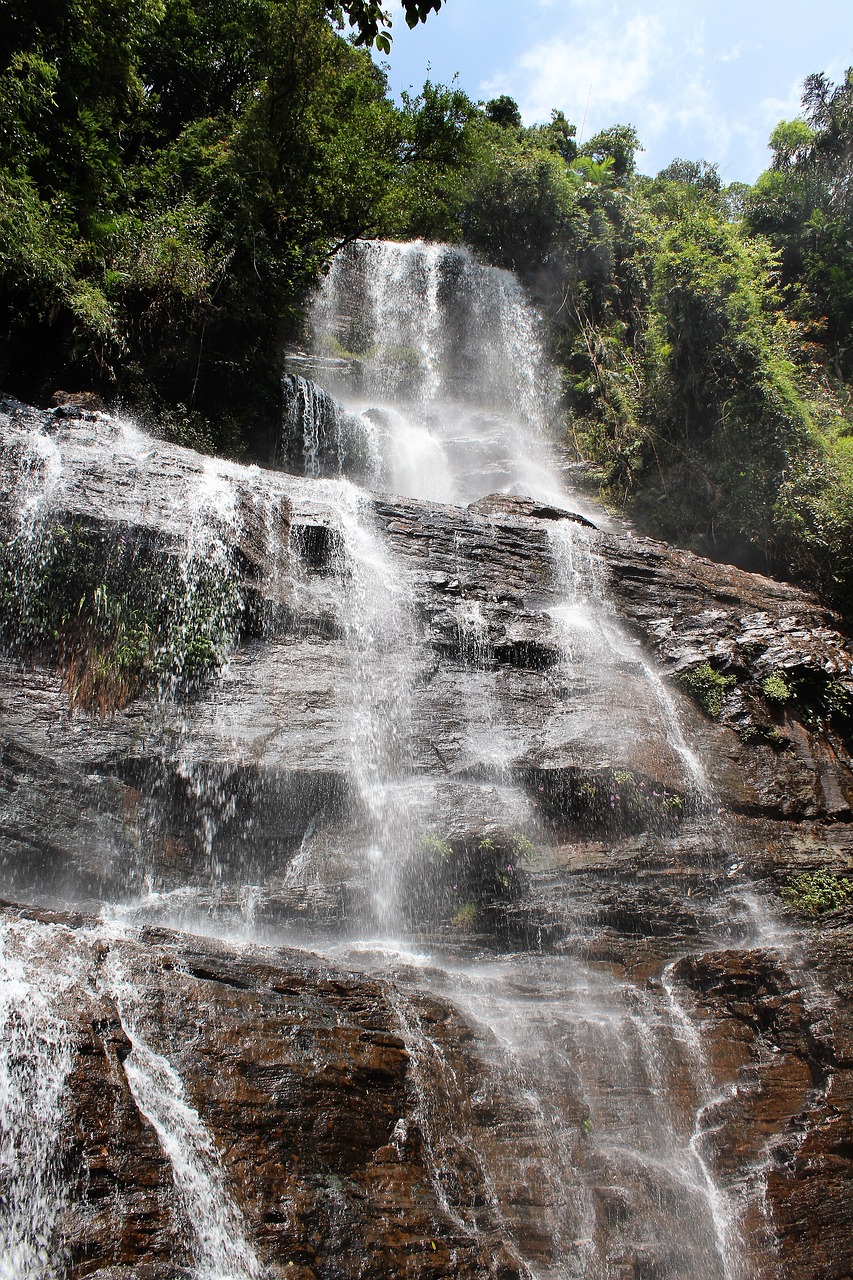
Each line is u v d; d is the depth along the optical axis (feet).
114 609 28.81
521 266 86.69
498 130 92.99
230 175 55.77
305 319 69.56
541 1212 17.38
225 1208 14.28
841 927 28.84
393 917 26.21
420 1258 15.01
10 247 38.93
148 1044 15.90
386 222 66.74
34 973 16.02
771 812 33.19
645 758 32.27
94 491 30.73
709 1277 18.07
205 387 50.44
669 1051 22.48
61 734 25.89
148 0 50.37
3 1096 13.98
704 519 57.52
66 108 48.73
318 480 39.11
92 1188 13.57
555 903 27.48
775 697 37.35
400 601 35.01
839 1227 19.57
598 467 66.85
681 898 28.81
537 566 40.70
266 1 63.16
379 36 23.95
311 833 27.50
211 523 32.04
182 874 25.54
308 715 29.68
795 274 86.79
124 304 46.24
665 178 102.47
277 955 20.44
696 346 60.54
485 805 28.89
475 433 68.74
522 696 34.09
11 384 41.86
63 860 23.61
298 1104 16.26
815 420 60.80
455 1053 19.47
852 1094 22.08
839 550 51.39
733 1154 20.71
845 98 92.22
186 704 28.58
